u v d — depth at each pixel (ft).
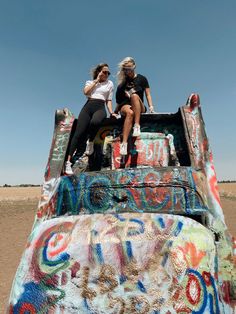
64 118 16.21
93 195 11.62
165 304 8.87
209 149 13.87
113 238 9.66
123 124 16.16
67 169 14.62
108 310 8.96
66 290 9.25
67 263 9.53
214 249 10.20
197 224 10.44
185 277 9.14
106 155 15.74
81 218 10.60
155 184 11.46
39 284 9.51
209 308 9.07
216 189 12.93
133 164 14.74
